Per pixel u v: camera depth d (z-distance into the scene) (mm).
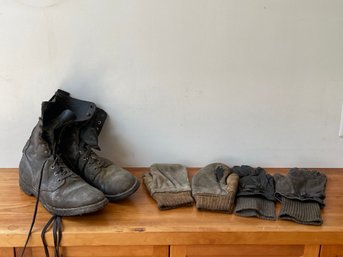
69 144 1188
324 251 1079
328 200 1194
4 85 1258
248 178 1222
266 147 1385
